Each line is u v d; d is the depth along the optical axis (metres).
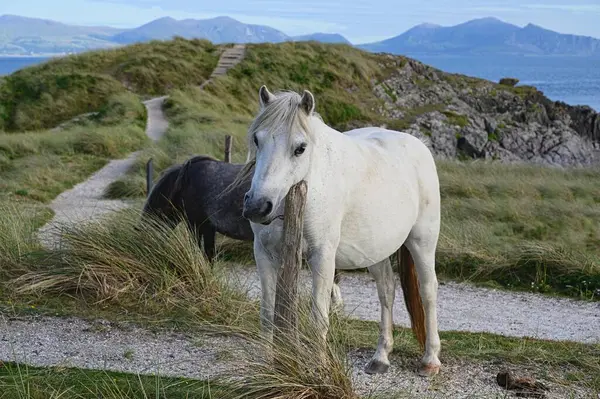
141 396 4.42
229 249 9.35
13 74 28.23
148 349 5.52
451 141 29.25
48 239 8.05
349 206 4.49
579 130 33.84
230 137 11.23
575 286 8.68
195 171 7.50
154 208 7.66
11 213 8.58
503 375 5.05
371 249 4.71
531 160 29.95
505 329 7.06
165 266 6.86
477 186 14.00
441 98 33.56
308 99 4.02
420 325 5.34
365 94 32.50
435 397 4.77
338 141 4.47
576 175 17.34
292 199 4.03
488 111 33.56
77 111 25.30
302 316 4.54
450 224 10.40
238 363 4.67
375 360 5.25
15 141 17.50
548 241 10.20
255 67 31.89
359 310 7.47
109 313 6.33
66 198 13.33
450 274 9.07
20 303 6.46
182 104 24.69
